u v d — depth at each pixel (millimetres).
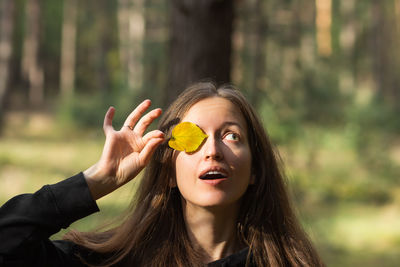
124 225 1862
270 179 1928
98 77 28422
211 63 4016
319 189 11281
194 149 1666
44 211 1536
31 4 27797
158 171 1851
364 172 13391
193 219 1792
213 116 1729
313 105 10906
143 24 21891
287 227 1940
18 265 1500
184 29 4039
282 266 1847
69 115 20062
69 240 1787
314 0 18547
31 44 27859
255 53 7859
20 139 16859
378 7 27625
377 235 9031
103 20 28562
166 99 4117
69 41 29797
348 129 14227
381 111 14789
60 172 11156
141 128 1679
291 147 10328
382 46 29781
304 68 10383
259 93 7566
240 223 1878
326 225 8969
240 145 1718
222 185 1659
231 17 4109
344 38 27719
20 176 10414
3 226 1498
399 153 15320
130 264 1784
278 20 8898
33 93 27312
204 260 1781
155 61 11359
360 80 29031
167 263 1776
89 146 15180
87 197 1569
